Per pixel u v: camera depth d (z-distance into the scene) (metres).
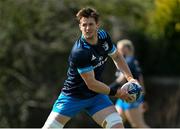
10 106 44.84
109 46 18.75
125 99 18.53
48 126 18.95
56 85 45.12
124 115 29.02
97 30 18.19
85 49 17.88
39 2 46.94
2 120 44.50
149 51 49.62
